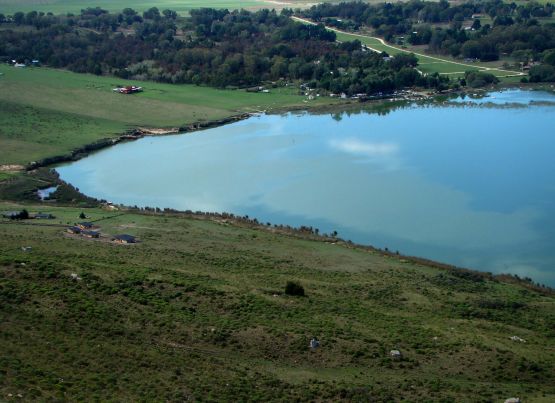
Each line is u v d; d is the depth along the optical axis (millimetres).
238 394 58125
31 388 52750
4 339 61562
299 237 110375
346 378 63438
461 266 103688
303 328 72062
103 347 63594
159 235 106688
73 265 83062
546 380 65500
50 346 61844
